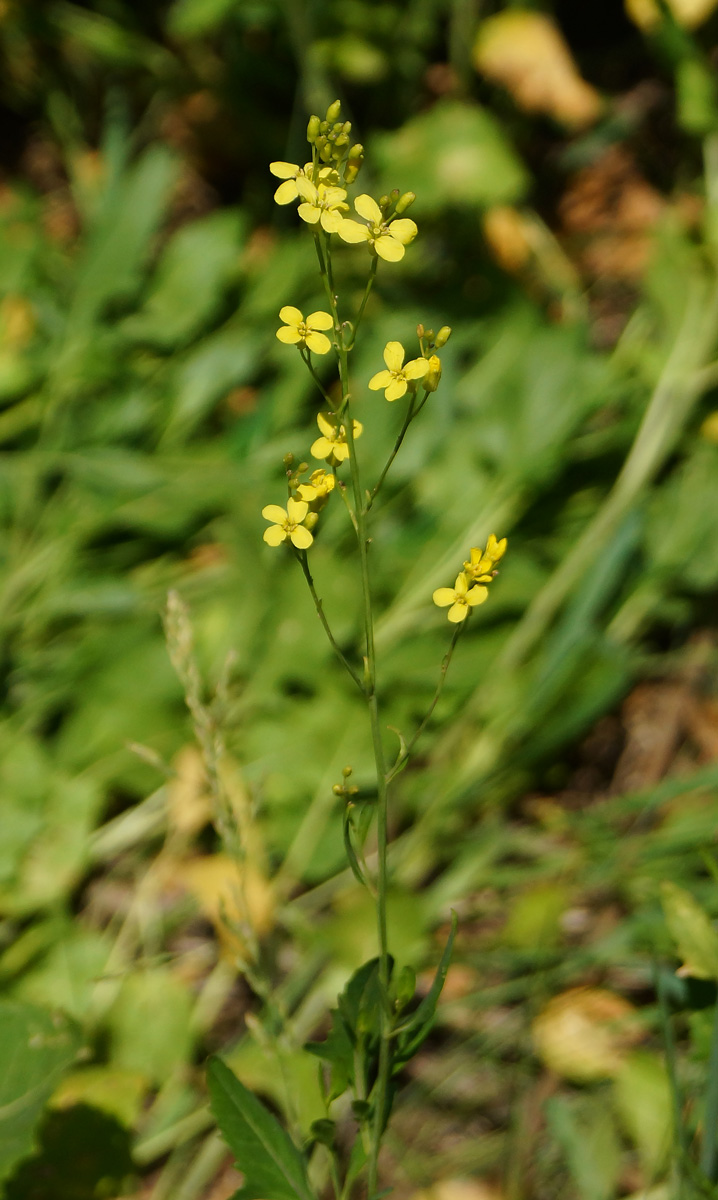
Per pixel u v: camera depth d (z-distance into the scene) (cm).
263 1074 110
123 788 137
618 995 120
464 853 133
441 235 180
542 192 194
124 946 128
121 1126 108
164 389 167
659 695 153
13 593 150
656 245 162
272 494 151
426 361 88
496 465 152
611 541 131
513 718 134
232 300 175
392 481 152
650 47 174
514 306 168
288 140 192
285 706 137
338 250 172
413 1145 112
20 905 120
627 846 128
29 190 192
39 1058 104
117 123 183
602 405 157
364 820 92
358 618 140
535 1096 113
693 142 185
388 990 93
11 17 183
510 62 180
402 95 191
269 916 122
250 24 185
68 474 163
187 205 199
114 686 138
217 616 142
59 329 168
